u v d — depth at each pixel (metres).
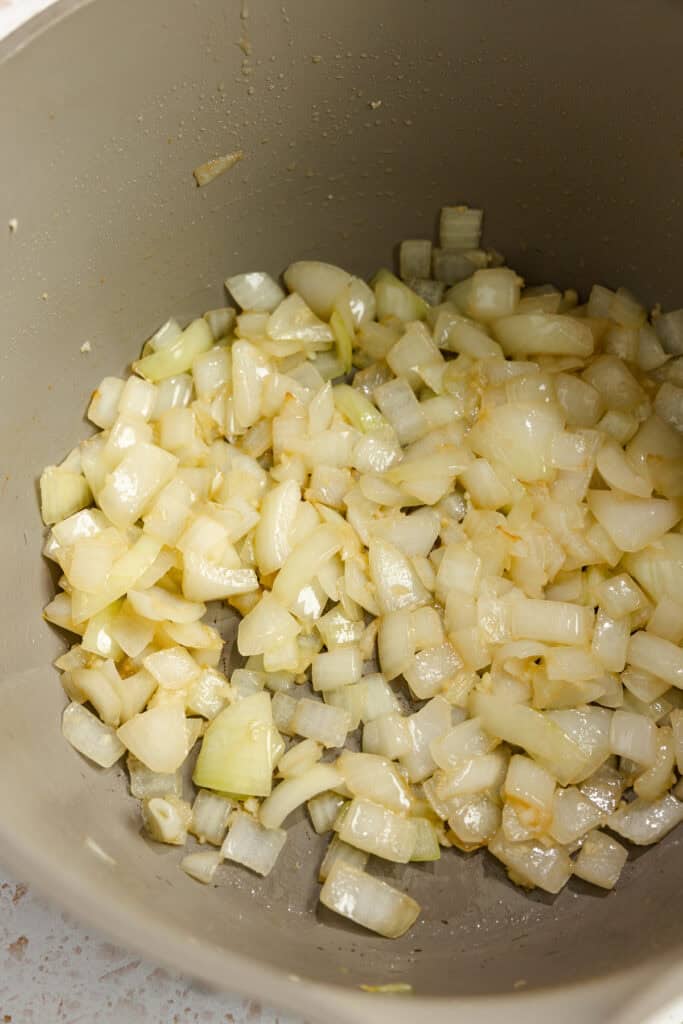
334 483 0.34
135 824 0.31
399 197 0.35
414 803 0.31
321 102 0.33
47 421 0.33
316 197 0.35
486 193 0.35
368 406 0.35
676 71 0.31
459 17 0.31
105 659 0.32
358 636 0.33
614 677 0.33
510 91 0.33
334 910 0.31
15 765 0.29
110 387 0.34
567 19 0.31
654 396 0.35
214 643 0.32
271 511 0.33
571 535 0.33
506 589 0.33
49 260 0.32
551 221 0.35
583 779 0.32
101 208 0.32
